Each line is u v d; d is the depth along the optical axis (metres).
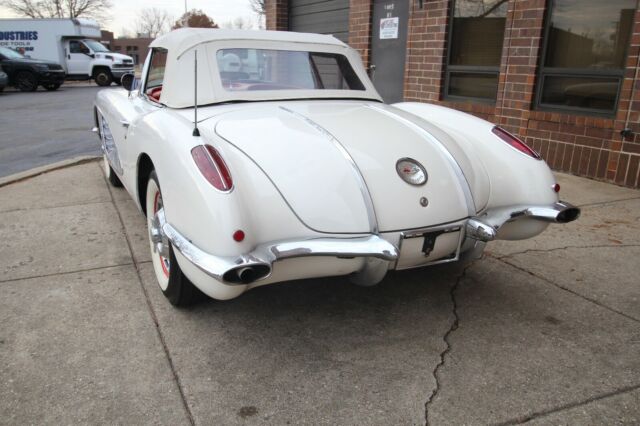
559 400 2.19
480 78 6.90
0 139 9.24
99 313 2.86
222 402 2.16
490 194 2.84
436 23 7.23
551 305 3.01
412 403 2.17
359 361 2.46
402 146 2.67
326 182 2.36
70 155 7.74
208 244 2.15
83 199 5.10
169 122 2.70
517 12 6.12
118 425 2.02
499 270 3.48
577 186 5.41
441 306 3.01
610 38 5.42
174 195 2.37
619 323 2.81
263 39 3.35
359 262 2.46
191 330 2.71
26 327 2.71
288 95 3.30
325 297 3.09
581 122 5.65
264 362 2.45
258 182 2.30
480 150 3.00
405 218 2.43
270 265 2.12
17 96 18.53
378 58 8.44
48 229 4.20
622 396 2.21
